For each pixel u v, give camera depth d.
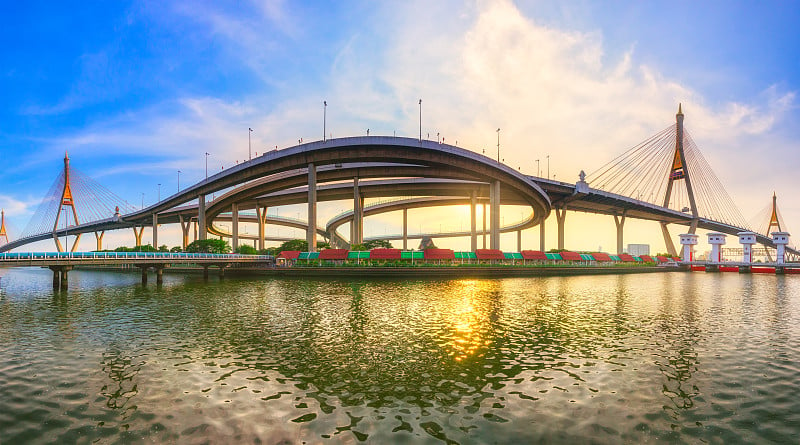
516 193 122.06
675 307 38.94
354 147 91.31
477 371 18.47
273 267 80.75
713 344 23.77
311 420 13.38
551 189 132.12
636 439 12.32
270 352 21.64
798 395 15.84
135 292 52.84
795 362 20.17
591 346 23.08
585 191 129.88
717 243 122.00
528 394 15.71
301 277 74.81
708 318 32.75
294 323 29.66
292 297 45.16
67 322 30.84
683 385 16.86
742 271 112.31
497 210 104.75
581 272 94.50
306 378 17.50
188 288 57.53
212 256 75.44
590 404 14.80
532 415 13.84
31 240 179.75
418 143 89.69
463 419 13.51
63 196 152.12
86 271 123.81
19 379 17.47
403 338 24.83
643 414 14.02
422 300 42.25
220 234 193.50
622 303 41.56
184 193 126.44
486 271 79.44
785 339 25.19
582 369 18.86
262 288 56.09
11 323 30.61
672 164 160.25
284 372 18.30
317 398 15.27
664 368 19.08
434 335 25.67
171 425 13.06
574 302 41.72
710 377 17.88
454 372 18.33
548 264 94.25
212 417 13.63
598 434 12.58
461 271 77.38
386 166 105.06
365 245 104.56
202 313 34.47
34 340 24.77
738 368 19.17
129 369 18.81
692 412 14.24
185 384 16.77
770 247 168.75
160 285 63.69
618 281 74.25
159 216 164.50
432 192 130.00
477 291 51.50
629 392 16.00
